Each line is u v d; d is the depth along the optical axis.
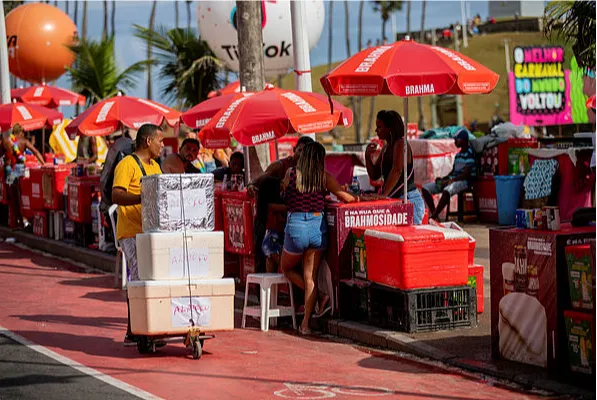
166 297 9.11
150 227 9.23
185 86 27.42
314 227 10.62
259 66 14.49
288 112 11.52
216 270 9.30
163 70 27.80
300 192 10.58
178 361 9.16
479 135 30.95
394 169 11.27
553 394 7.71
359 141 71.19
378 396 7.75
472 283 10.57
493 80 10.27
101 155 23.81
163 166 12.45
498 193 18.84
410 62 10.12
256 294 12.46
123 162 9.57
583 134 18.58
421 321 9.79
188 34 27.39
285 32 20.64
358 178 14.73
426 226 10.40
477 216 19.72
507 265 8.51
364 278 10.55
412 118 92.69
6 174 21.50
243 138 11.48
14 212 21.66
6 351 9.65
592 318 7.71
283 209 11.35
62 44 31.09
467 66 10.20
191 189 9.18
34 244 19.41
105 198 13.21
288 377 8.46
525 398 7.63
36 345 9.95
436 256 9.74
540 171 18.08
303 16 13.68
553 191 17.94
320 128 11.66
